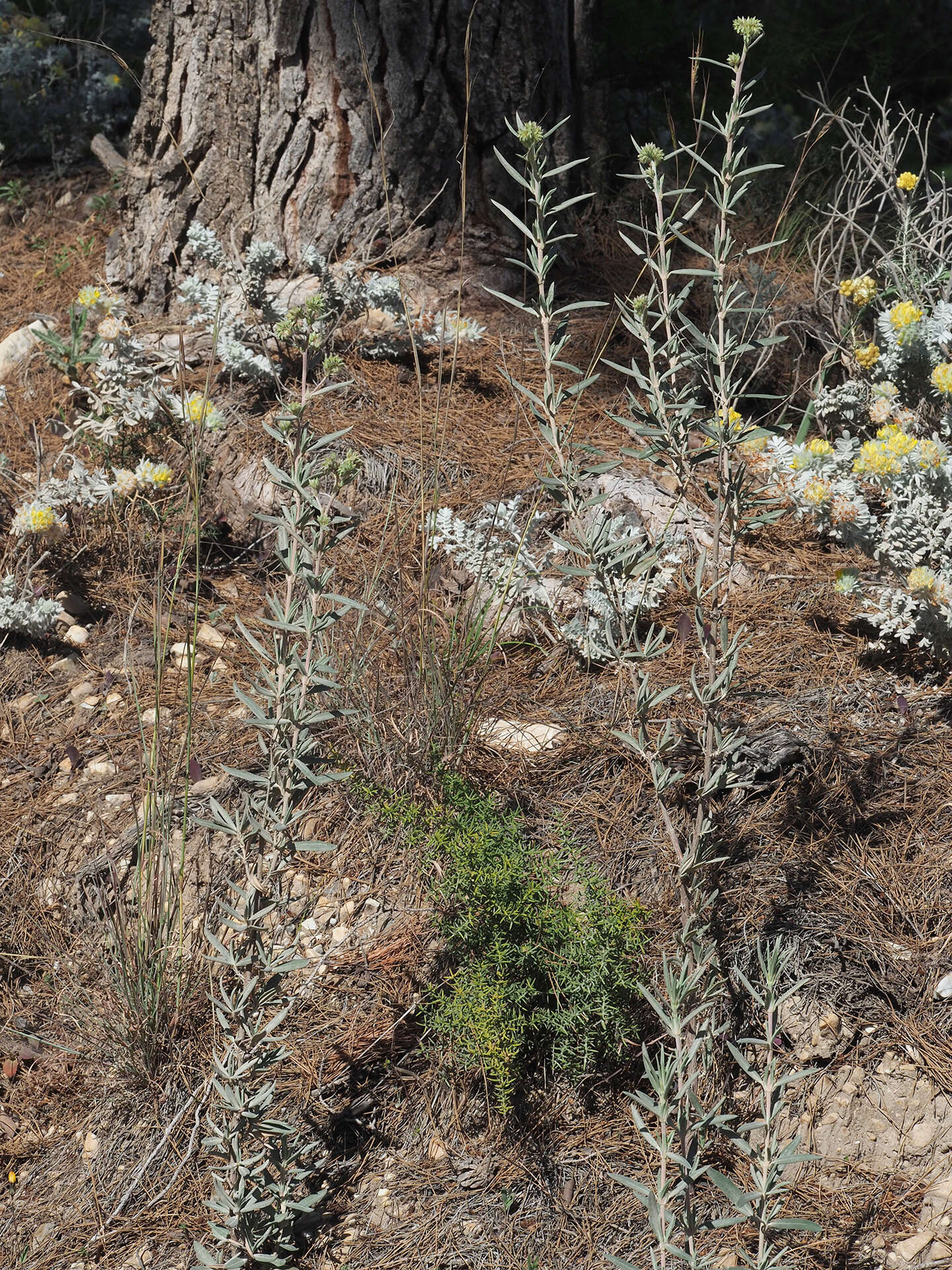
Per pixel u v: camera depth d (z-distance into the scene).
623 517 3.04
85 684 3.20
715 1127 2.02
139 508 3.62
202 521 3.62
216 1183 2.02
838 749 2.79
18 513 3.51
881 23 6.41
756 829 2.65
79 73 6.34
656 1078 1.83
